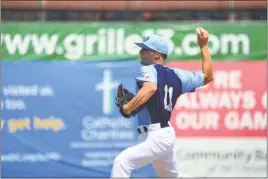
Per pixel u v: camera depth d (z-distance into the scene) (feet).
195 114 111.65
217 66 112.57
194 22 116.98
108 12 121.08
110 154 111.34
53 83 111.96
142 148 71.92
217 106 111.86
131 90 112.06
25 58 112.06
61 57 112.47
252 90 112.16
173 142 73.26
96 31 112.68
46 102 111.75
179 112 111.65
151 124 72.23
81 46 112.47
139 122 73.41
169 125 73.72
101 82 112.27
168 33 112.88
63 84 111.96
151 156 72.38
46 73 111.96
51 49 112.47
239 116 111.86
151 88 69.62
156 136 71.97
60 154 111.14
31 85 111.86
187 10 119.03
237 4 121.19
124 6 122.01
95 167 111.14
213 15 123.65
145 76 70.79
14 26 112.27
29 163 111.04
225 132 111.65
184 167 111.04
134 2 122.52
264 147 111.45
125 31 112.57
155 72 72.49
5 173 110.52
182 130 111.55
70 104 111.86
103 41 112.68
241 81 112.37
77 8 119.96
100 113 111.65
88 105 111.75
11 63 111.86
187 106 111.65
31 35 112.27
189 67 112.37
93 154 111.45
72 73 112.27
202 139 111.45
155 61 75.10
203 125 111.75
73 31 112.68
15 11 118.73
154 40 74.69
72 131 111.55
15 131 111.24
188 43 112.57
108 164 111.34
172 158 75.05
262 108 111.96
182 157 111.04
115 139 111.45
